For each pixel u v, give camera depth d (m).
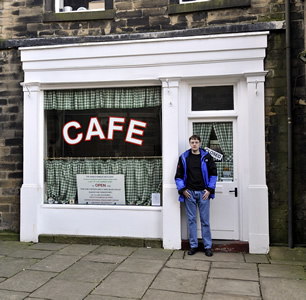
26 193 5.93
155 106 5.86
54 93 6.17
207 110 5.75
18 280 4.21
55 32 6.06
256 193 5.29
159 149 5.84
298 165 5.35
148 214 5.70
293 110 5.37
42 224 6.00
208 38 5.43
